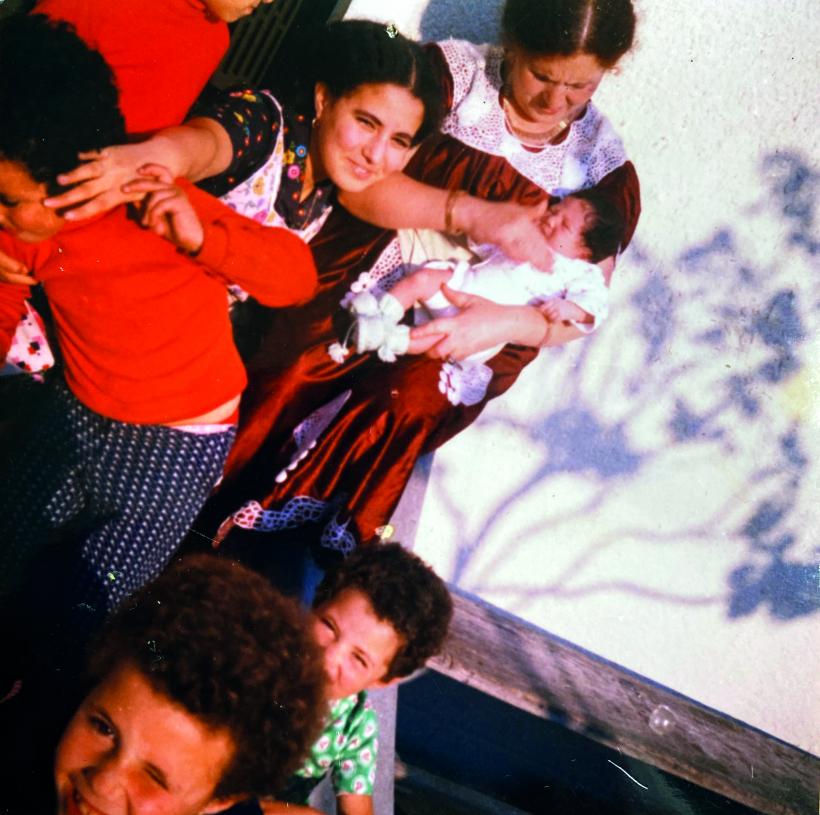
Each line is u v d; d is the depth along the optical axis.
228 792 1.69
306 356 3.37
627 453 4.01
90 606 2.72
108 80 2.54
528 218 3.46
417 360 3.45
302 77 3.14
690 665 4.26
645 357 3.90
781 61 3.58
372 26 3.10
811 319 3.91
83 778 1.62
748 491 4.09
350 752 2.78
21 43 2.43
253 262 2.88
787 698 4.32
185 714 1.57
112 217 2.64
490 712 4.36
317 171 3.21
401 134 3.19
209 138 2.87
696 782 3.92
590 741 4.47
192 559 1.80
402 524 3.70
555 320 3.61
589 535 4.08
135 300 2.66
